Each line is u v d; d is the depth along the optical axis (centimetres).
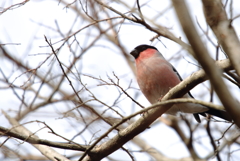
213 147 1040
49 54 884
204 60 505
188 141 1252
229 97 524
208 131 1052
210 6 589
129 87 979
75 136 890
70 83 820
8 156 945
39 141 777
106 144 812
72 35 874
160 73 1006
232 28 586
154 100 1049
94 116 1051
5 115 1194
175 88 755
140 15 805
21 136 768
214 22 590
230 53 568
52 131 767
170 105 764
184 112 1024
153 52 1077
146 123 795
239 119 532
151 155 1299
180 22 493
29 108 1256
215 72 511
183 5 488
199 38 497
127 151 816
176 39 781
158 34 823
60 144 787
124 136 804
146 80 1025
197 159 1214
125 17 828
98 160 816
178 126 1334
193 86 737
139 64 1052
